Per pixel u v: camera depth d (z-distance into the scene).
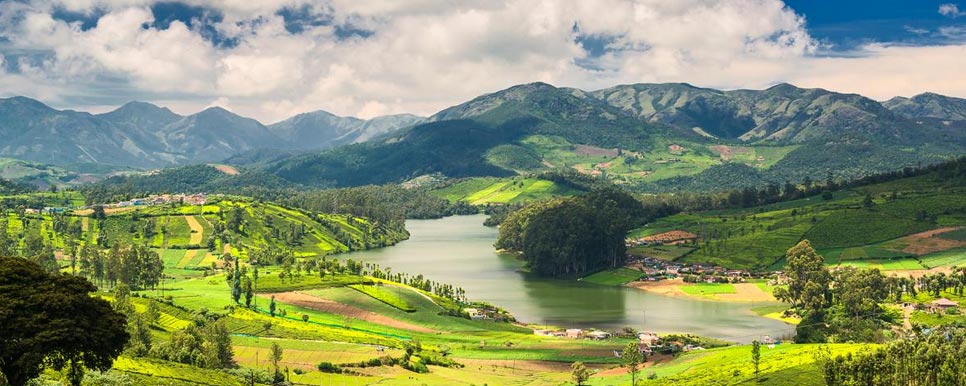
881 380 131.75
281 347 199.38
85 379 120.81
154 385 135.25
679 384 156.12
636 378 174.50
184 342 177.88
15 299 89.62
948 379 125.19
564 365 198.00
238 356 190.88
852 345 183.00
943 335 154.88
